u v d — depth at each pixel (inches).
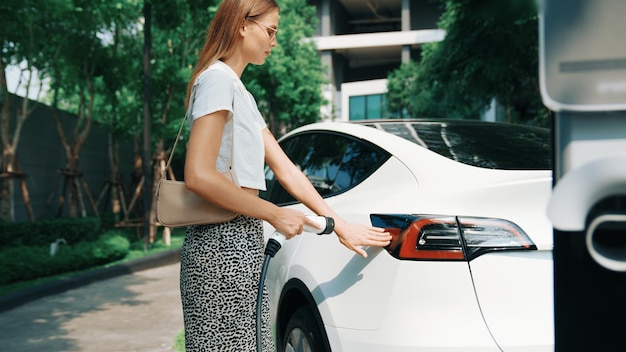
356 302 90.1
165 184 76.0
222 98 73.6
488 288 80.3
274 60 856.9
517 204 84.2
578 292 31.5
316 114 1054.4
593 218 30.7
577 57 29.6
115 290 343.0
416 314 81.4
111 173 677.3
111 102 614.2
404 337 80.7
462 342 78.3
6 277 335.0
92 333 235.3
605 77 29.3
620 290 30.9
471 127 117.8
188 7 566.9
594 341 31.3
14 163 474.3
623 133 30.3
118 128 637.9
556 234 31.9
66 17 460.1
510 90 705.0
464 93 746.8
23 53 454.0
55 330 241.1
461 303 80.3
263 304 80.4
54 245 391.5
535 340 77.9
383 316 84.2
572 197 30.0
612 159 29.2
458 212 84.9
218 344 76.1
